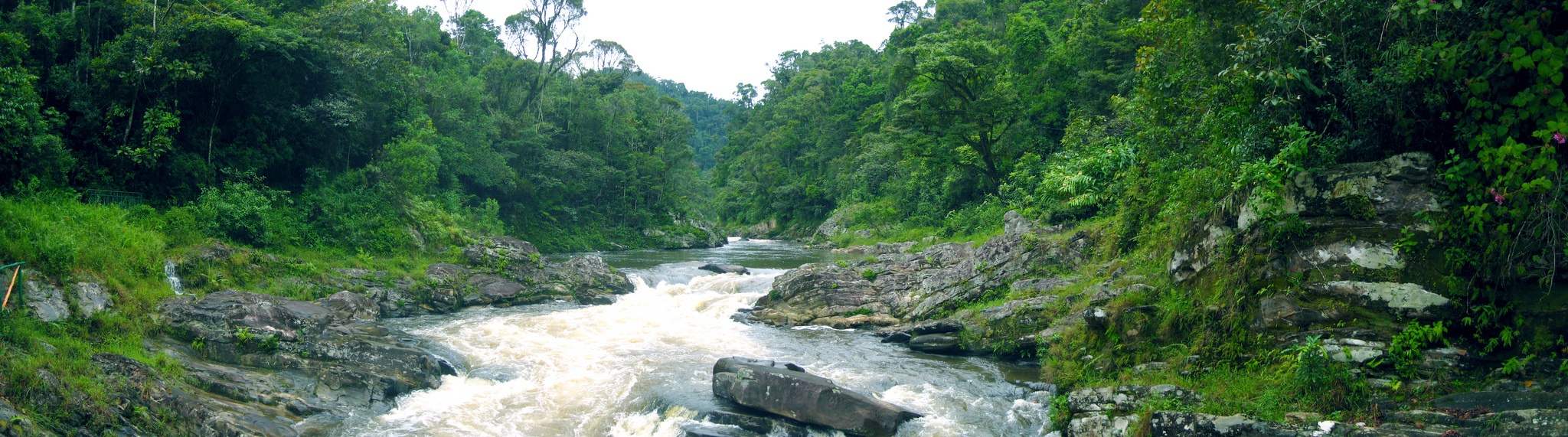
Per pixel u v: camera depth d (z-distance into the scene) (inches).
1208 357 449.4
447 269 1000.2
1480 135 362.6
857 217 2336.4
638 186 2358.5
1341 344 382.6
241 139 1063.6
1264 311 419.8
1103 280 641.6
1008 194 1467.8
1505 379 349.4
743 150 4111.7
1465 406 334.3
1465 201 375.6
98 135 890.7
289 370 565.6
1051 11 2209.6
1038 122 1621.6
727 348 701.9
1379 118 406.3
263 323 615.5
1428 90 380.8
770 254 1834.4
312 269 865.5
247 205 911.7
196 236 816.3
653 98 2837.1
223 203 894.4
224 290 730.2
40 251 584.7
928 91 1541.6
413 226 1143.6
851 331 801.6
